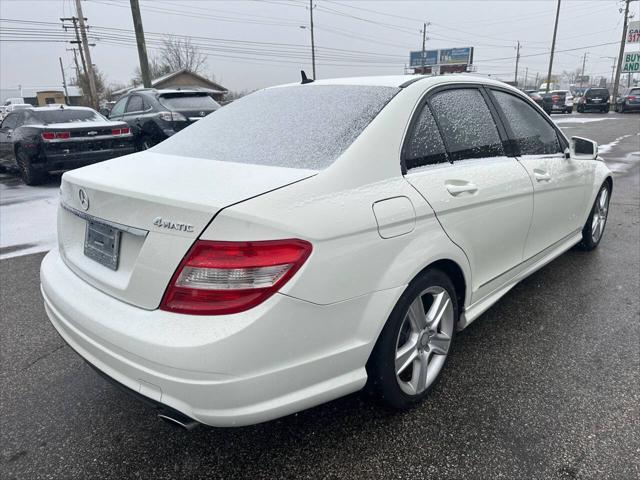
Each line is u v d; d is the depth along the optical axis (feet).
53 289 7.08
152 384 5.54
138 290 5.81
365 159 6.63
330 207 5.95
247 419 5.57
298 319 5.64
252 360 5.41
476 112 9.03
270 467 6.71
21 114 28.71
